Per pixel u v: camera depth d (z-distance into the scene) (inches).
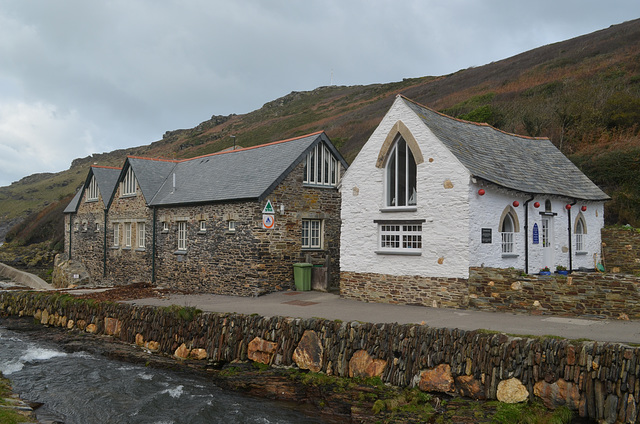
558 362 327.9
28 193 4121.6
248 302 641.6
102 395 446.6
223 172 885.2
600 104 1285.7
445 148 543.8
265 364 475.8
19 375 514.9
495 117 1478.8
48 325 762.8
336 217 844.6
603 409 305.9
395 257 589.0
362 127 2262.6
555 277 464.4
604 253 789.9
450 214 537.6
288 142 859.4
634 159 962.1
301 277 748.0
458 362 366.9
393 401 363.3
